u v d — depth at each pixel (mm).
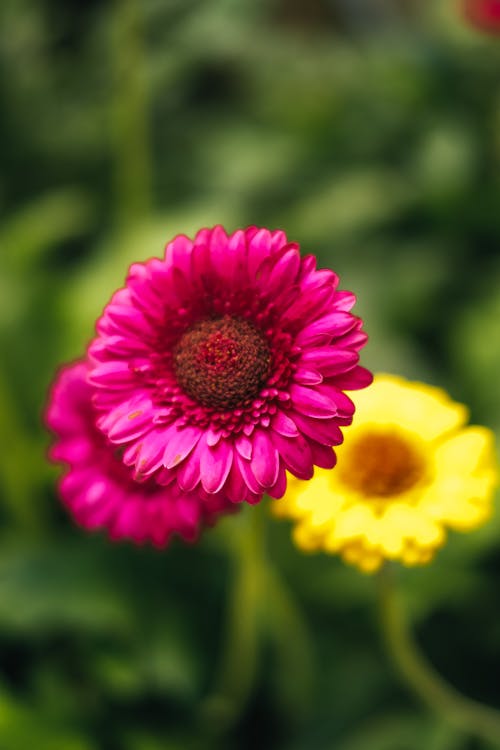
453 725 739
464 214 1025
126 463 551
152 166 1184
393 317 966
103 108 1216
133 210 1026
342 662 777
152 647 745
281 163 1142
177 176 1170
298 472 540
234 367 550
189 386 553
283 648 767
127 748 737
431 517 597
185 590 768
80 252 1118
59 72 1258
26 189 1182
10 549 784
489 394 827
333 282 551
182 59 1093
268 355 553
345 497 605
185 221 904
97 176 1190
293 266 553
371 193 1054
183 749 747
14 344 861
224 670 752
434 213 1039
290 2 1560
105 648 741
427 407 628
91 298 868
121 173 1096
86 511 603
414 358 875
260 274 557
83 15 1309
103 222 1148
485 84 1124
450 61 1123
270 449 542
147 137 1205
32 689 755
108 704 751
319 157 1149
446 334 959
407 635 742
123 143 1059
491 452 618
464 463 610
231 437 547
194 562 780
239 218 1048
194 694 752
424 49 1129
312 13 1601
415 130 1138
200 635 760
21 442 825
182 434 549
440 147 1086
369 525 594
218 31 1177
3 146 1182
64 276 1041
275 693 785
